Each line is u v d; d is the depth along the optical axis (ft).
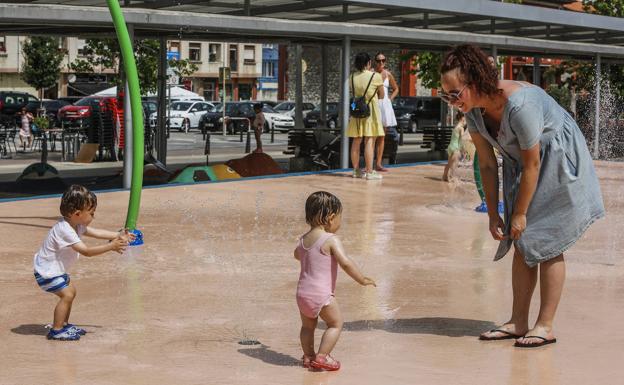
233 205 41.86
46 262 19.22
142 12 48.19
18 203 41.73
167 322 21.06
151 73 113.09
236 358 18.13
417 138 148.56
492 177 19.40
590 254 30.48
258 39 71.15
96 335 19.90
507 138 18.34
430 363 17.80
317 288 17.01
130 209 31.40
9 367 17.49
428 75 129.29
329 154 67.56
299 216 38.68
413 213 40.29
